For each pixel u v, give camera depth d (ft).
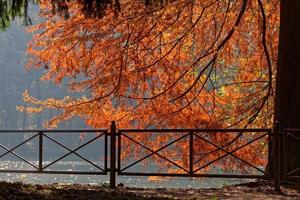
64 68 52.95
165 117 54.29
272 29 54.19
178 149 55.11
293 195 34.24
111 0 31.81
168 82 52.90
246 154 54.13
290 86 41.34
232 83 56.39
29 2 33.55
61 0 33.91
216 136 53.11
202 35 53.16
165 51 52.44
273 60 55.06
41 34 51.75
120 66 51.01
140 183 95.09
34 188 28.14
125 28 49.96
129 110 54.13
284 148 36.17
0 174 124.98
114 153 37.19
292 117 40.98
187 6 50.37
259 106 55.88
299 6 41.60
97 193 29.40
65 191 28.68
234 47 55.16
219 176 36.81
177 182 94.07
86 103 53.93
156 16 49.01
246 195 34.19
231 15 52.95
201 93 54.49
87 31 50.06
